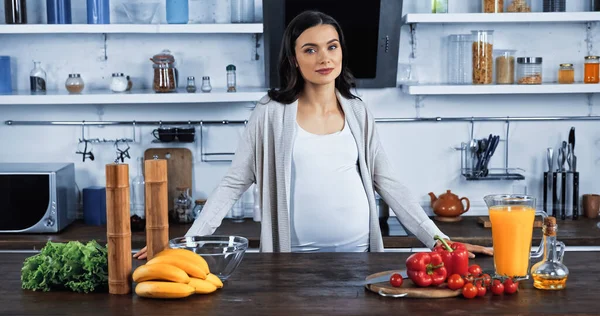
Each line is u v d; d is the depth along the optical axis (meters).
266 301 1.82
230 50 4.05
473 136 4.10
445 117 4.08
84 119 4.07
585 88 3.76
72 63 4.04
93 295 1.89
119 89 3.84
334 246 2.69
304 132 2.69
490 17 3.72
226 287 1.94
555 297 1.84
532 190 4.13
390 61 3.84
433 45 4.04
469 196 4.12
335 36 2.60
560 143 4.12
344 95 2.77
